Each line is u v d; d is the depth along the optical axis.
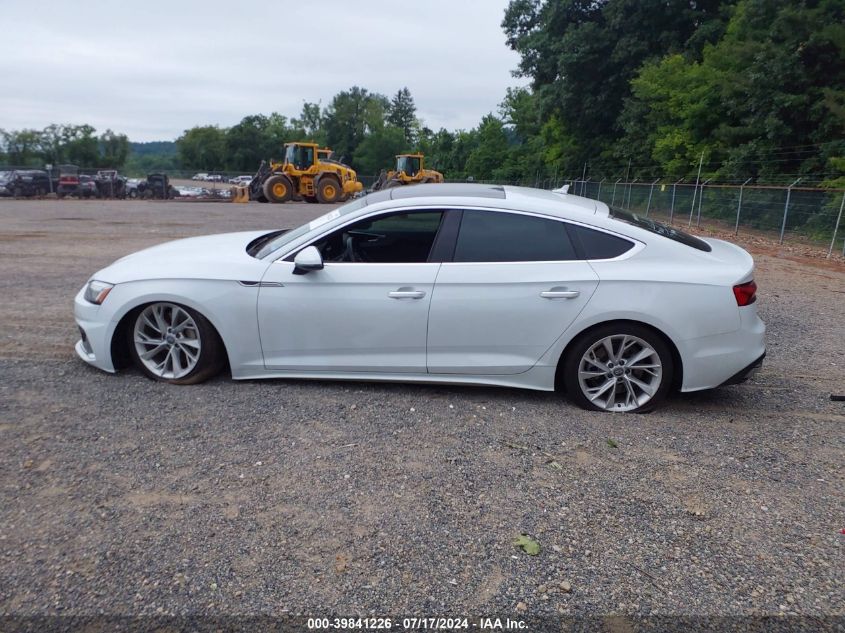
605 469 3.48
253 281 4.34
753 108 23.42
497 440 3.80
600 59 35.78
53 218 19.52
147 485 3.20
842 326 6.88
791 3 22.58
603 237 4.22
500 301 4.17
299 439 3.74
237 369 4.48
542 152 48.34
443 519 2.97
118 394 4.34
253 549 2.72
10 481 3.21
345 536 2.83
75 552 2.68
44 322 6.17
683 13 32.47
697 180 24.77
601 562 2.69
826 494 3.27
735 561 2.71
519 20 43.62
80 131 83.81
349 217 4.39
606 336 4.16
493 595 2.48
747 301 4.14
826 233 16.41
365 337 4.32
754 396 4.65
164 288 4.38
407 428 3.94
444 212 4.33
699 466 3.54
